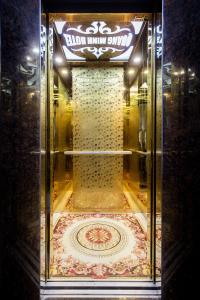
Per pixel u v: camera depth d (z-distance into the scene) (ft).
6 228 4.91
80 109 14.33
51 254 7.29
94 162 14.30
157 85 6.47
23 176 5.22
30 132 5.36
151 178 6.91
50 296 6.33
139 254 8.60
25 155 5.25
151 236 6.91
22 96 5.14
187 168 5.18
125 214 13.01
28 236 5.35
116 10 6.47
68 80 14.49
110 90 14.28
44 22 6.41
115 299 6.26
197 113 4.99
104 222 11.73
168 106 5.50
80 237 10.00
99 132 14.34
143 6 6.46
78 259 8.23
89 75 14.24
